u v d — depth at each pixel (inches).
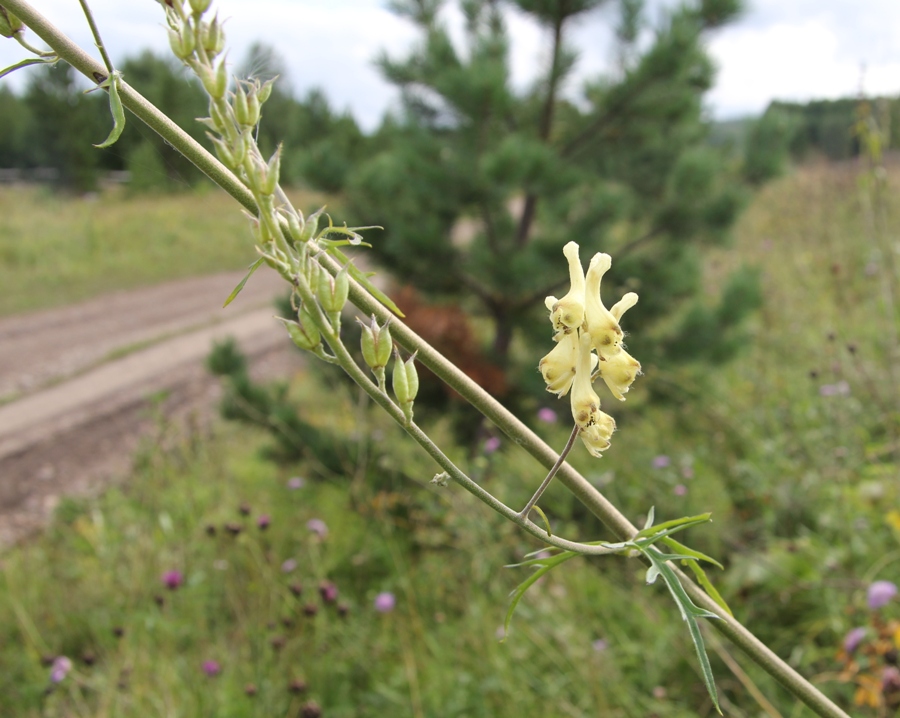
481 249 198.8
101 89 31.3
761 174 207.0
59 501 247.4
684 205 198.7
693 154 199.5
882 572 137.3
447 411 203.5
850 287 275.4
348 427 242.4
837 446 170.1
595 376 37.4
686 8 195.8
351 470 198.4
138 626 152.6
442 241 193.2
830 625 130.6
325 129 237.9
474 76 179.8
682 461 178.1
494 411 36.2
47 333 453.7
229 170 32.5
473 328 211.5
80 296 542.0
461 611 155.8
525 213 206.8
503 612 146.4
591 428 36.3
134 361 407.8
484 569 154.8
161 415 215.0
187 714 129.3
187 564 168.6
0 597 174.2
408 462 201.9
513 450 201.9
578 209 203.8
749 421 205.5
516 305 204.5
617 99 197.0
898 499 143.4
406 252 195.3
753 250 378.3
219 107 29.9
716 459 187.2
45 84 903.7
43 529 225.0
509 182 180.7
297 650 137.9
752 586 146.5
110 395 356.2
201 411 329.1
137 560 166.9
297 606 144.9
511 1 201.6
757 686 127.2
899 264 211.3
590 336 36.9
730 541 151.9
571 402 36.9
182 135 32.3
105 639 155.9
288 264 31.5
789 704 121.5
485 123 187.2
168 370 392.8
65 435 310.3
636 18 204.2
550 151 185.3
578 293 37.1
